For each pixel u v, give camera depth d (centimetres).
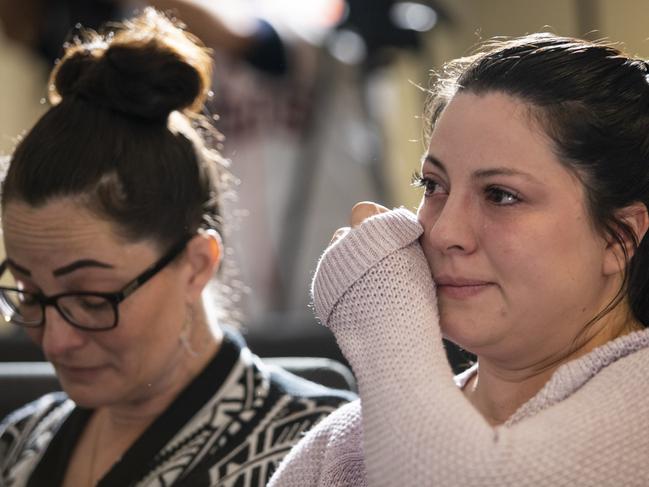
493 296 255
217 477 342
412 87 643
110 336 338
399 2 610
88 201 333
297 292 584
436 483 240
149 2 561
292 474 297
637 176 255
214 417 351
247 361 364
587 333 260
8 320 349
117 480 349
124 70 343
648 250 259
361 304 267
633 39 553
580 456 238
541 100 252
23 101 718
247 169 580
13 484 383
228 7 582
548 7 601
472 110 256
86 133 340
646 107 258
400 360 256
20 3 598
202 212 354
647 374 250
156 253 341
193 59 353
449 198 258
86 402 346
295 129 588
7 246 342
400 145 645
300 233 584
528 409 254
